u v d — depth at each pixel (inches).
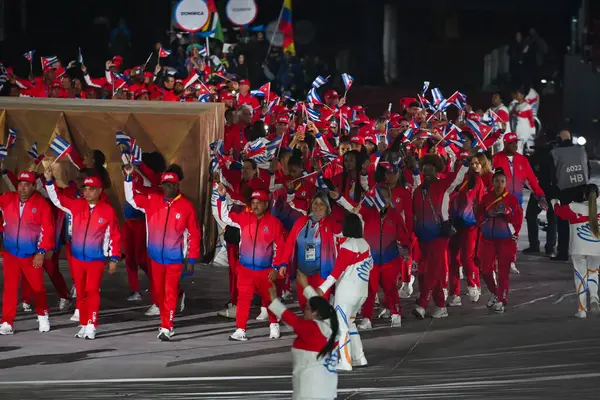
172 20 3383.4
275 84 3277.6
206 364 1286.9
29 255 1435.8
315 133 1710.1
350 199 1535.4
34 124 1574.8
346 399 1109.7
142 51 3941.9
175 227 1400.1
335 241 1378.0
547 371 1229.1
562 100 3690.9
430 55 4488.2
